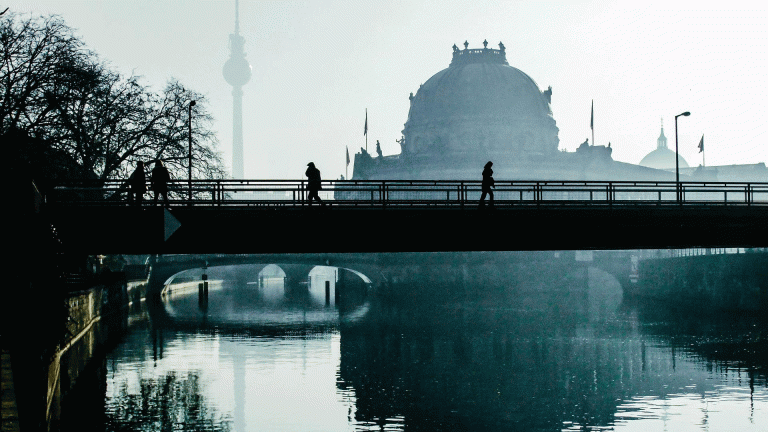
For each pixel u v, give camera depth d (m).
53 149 59.41
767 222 42.72
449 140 194.25
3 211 27.81
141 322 92.19
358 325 89.62
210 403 46.69
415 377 55.91
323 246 37.84
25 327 28.22
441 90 197.38
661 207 43.44
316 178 39.09
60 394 48.38
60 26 60.91
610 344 71.94
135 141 68.81
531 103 196.25
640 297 130.12
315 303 128.88
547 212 39.62
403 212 38.12
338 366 59.81
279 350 68.00
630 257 137.88
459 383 53.84
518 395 50.09
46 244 31.88
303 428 41.91
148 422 42.59
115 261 115.06
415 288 139.38
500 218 39.19
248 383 53.00
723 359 62.62
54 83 59.25
